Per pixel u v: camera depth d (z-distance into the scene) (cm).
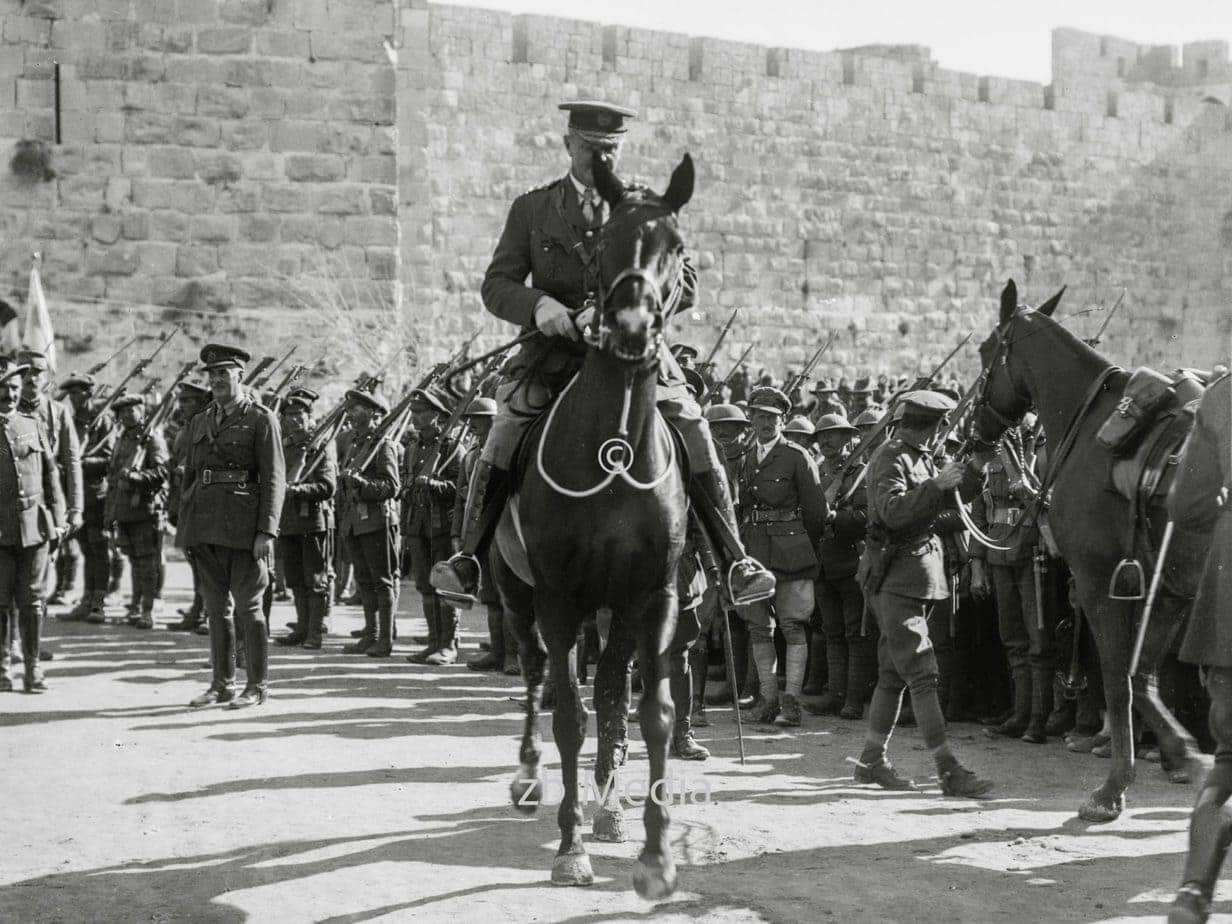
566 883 641
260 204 2184
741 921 594
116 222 2153
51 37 2139
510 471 676
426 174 2733
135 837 725
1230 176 3353
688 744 924
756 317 3053
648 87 2945
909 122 3209
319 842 716
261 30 2177
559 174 2845
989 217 3306
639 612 633
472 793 823
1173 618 734
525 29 2825
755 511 1046
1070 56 3400
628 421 612
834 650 1116
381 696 1144
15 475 1120
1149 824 751
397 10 2711
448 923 590
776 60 3072
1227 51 3400
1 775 858
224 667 1091
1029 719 1006
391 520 1369
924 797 819
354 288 2208
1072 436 786
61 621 1588
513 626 755
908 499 804
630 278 568
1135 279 3431
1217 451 604
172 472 1575
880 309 3188
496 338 2786
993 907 612
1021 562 984
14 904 620
